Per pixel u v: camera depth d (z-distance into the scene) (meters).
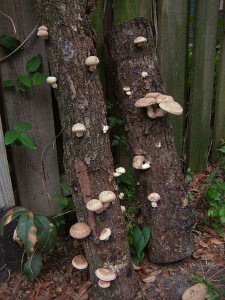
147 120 2.57
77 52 2.16
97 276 2.25
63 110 2.29
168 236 2.68
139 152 2.63
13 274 2.70
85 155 2.26
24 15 2.41
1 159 2.46
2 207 2.57
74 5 2.14
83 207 2.32
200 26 3.44
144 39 2.48
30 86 2.50
